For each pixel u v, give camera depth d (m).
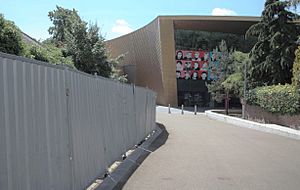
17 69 5.20
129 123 13.92
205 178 9.86
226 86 40.94
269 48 34.12
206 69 63.38
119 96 12.16
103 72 30.42
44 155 5.95
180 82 63.22
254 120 32.66
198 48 63.62
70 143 7.14
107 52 31.17
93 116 8.90
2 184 4.70
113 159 10.89
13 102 5.05
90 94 8.77
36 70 5.79
